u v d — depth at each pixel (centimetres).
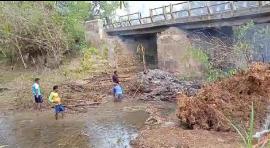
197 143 1202
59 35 2950
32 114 1878
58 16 3166
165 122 1566
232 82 1480
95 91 2323
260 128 1325
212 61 2244
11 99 2198
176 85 2288
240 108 1386
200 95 1455
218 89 1459
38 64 3006
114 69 2948
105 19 4028
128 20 3506
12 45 2941
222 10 2383
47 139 1417
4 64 3045
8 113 1905
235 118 1362
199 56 2417
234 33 2300
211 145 1173
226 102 1409
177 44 2758
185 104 1438
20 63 3047
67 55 3128
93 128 1552
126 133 1447
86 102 2069
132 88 2300
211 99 1413
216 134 1297
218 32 2631
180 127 1452
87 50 3062
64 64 2973
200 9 2652
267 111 1383
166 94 2144
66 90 2316
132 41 3603
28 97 2197
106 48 3170
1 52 3106
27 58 3052
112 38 3472
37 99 1972
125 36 3616
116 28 3669
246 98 1417
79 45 3200
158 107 1894
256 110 1381
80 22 3372
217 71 2106
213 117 1372
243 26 2136
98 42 3244
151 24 3127
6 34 2833
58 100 1753
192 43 2644
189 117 1408
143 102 2056
